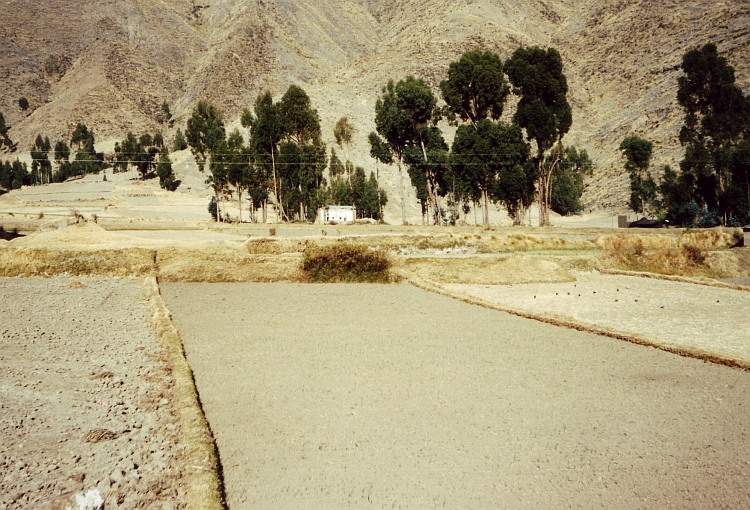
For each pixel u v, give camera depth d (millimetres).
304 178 108375
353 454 16750
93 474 15141
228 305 37344
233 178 110875
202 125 182750
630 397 21172
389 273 48531
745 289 46094
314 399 20688
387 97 99562
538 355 26312
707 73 119625
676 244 66688
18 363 23578
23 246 51406
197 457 16031
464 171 93938
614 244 65625
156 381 22000
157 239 63125
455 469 16000
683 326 32688
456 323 32656
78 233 60406
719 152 116125
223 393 21250
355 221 117500
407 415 19375
